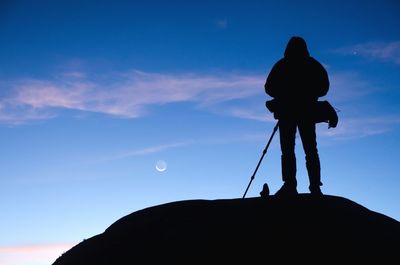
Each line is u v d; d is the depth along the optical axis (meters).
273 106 9.27
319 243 7.78
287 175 8.91
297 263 7.53
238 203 8.71
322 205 8.48
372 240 7.85
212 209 8.66
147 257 7.94
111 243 8.56
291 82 9.05
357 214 8.41
